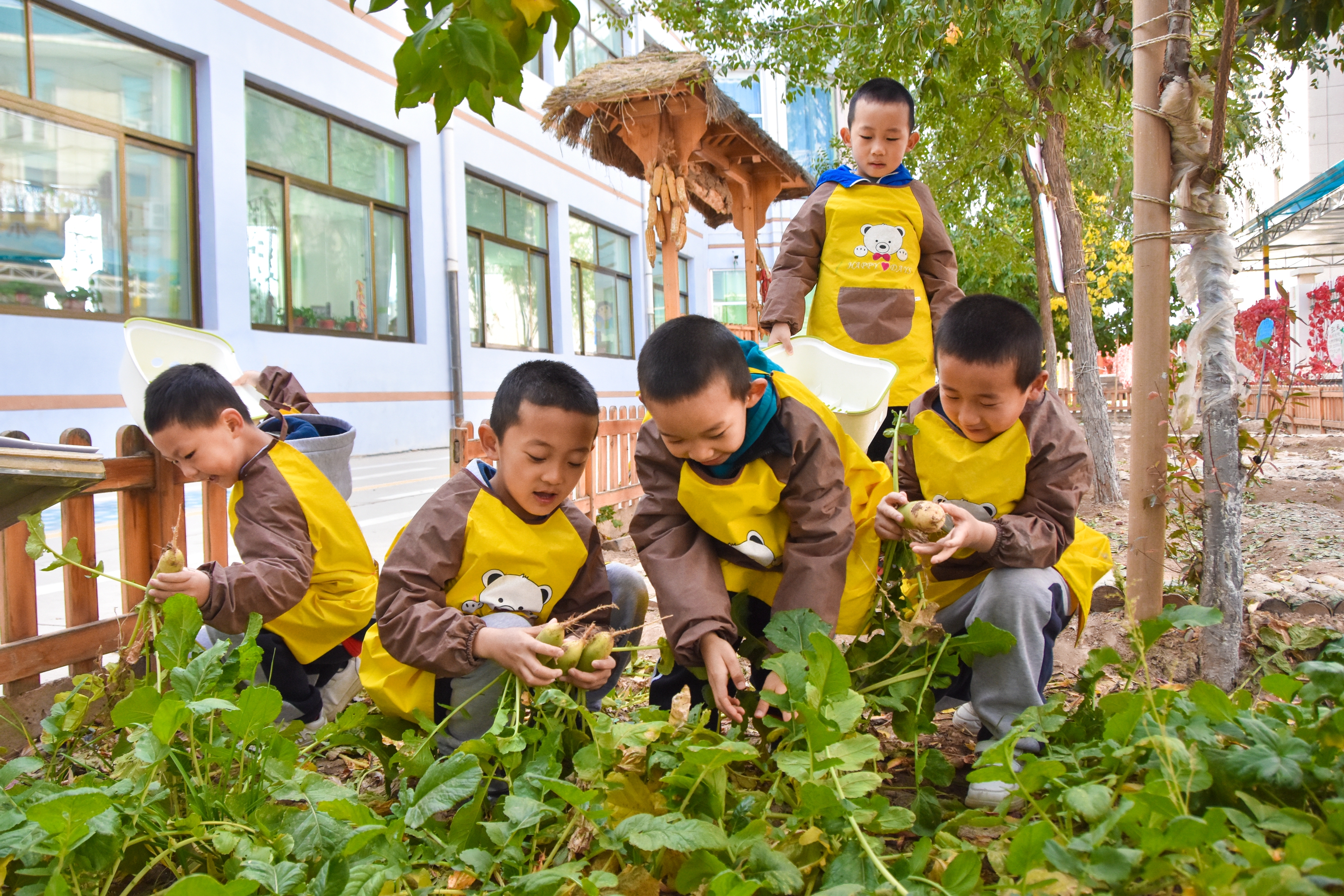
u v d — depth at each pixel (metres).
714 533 2.13
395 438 12.32
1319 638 2.21
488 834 1.52
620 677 2.84
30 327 7.98
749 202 10.37
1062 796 1.45
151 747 1.60
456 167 13.31
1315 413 14.39
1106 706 1.87
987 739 2.24
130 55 8.96
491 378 14.34
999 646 1.97
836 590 2.08
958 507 2.11
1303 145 15.48
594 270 17.83
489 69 1.57
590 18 16.80
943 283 3.63
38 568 4.78
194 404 2.48
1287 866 1.16
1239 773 1.48
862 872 1.40
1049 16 4.37
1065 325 15.61
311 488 2.65
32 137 8.17
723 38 8.16
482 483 2.24
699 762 1.54
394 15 12.23
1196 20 3.61
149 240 9.23
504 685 2.10
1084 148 8.54
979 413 2.19
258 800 1.74
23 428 7.84
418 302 12.91
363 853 1.52
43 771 2.22
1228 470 2.72
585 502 6.28
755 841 1.44
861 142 3.58
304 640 2.61
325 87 11.06
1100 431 6.93
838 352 2.86
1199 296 2.78
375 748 2.17
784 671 1.74
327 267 11.49
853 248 3.54
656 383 1.90
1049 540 2.16
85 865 1.54
